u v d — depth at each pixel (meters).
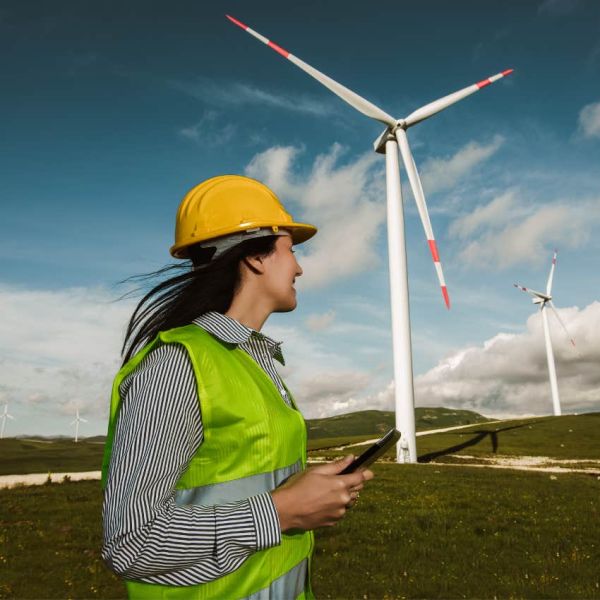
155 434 1.31
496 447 54.75
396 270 41.78
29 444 62.09
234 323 1.66
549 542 11.20
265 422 1.47
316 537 11.58
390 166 42.12
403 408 40.22
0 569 9.19
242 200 1.86
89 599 7.85
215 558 1.26
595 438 59.41
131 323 1.84
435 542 11.25
